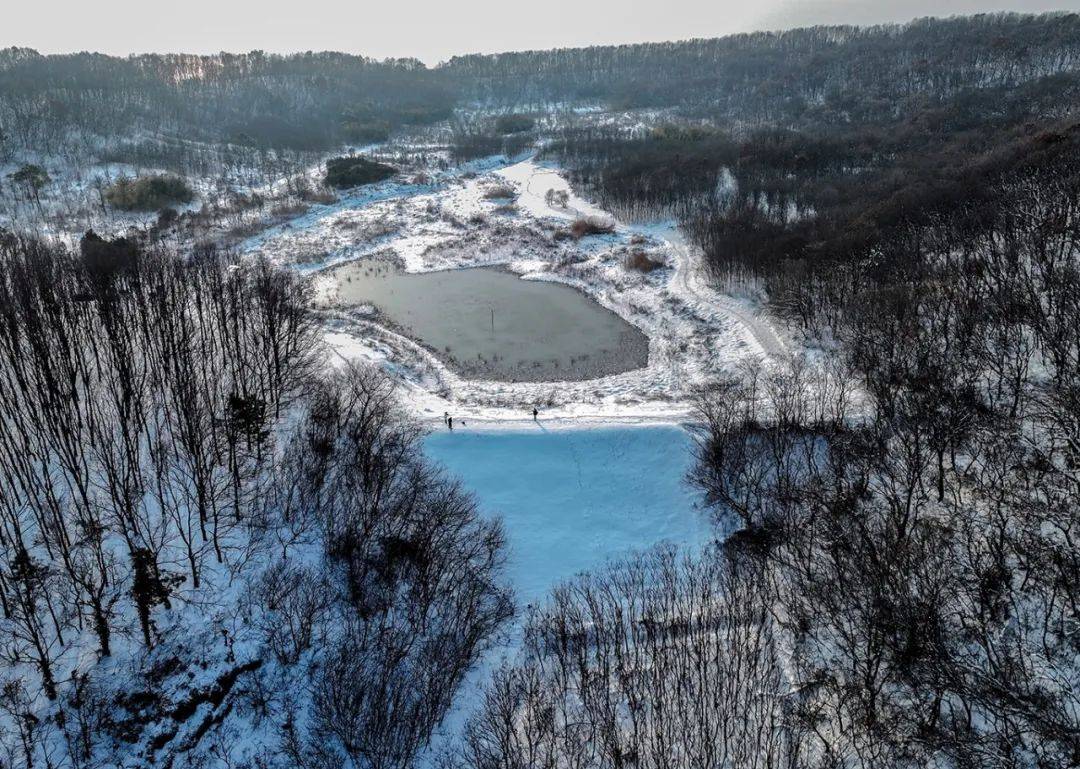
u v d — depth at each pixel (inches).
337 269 4822.8
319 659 1803.6
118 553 1936.5
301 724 1685.5
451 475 2539.4
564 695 1706.4
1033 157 3959.2
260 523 2101.4
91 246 4047.7
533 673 1771.7
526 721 1651.1
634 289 4222.4
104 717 1616.6
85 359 2573.8
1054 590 1654.8
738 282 3981.3
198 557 1964.8
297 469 2294.5
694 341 3503.9
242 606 1879.9
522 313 4047.7
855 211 4308.6
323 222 5767.7
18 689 1593.3
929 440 2095.2
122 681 1680.6
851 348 2952.8
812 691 1691.7
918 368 2485.2
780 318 3440.0
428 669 1790.1
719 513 2330.2
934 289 2928.2
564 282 4510.3
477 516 2358.5
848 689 1628.9
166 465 2176.4
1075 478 1894.7
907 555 1763.0
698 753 1531.7
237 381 2684.5
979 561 1774.1
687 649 1728.6
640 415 2832.2
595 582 2127.2
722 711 1593.3
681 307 3870.6
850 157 6318.9
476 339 3722.9
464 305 4173.2
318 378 2908.5
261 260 4303.6
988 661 1530.5
